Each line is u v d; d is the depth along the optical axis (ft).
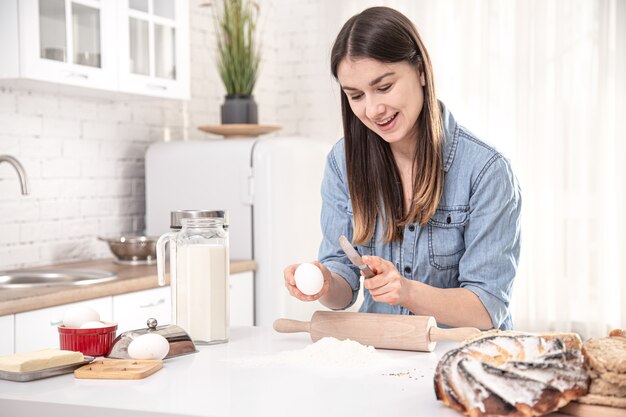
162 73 11.42
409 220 6.17
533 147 13.16
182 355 5.19
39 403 4.13
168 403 4.03
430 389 4.26
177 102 13.41
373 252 6.53
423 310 5.59
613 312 12.90
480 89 13.55
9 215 10.27
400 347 5.31
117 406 4.00
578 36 12.91
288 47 15.53
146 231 12.42
